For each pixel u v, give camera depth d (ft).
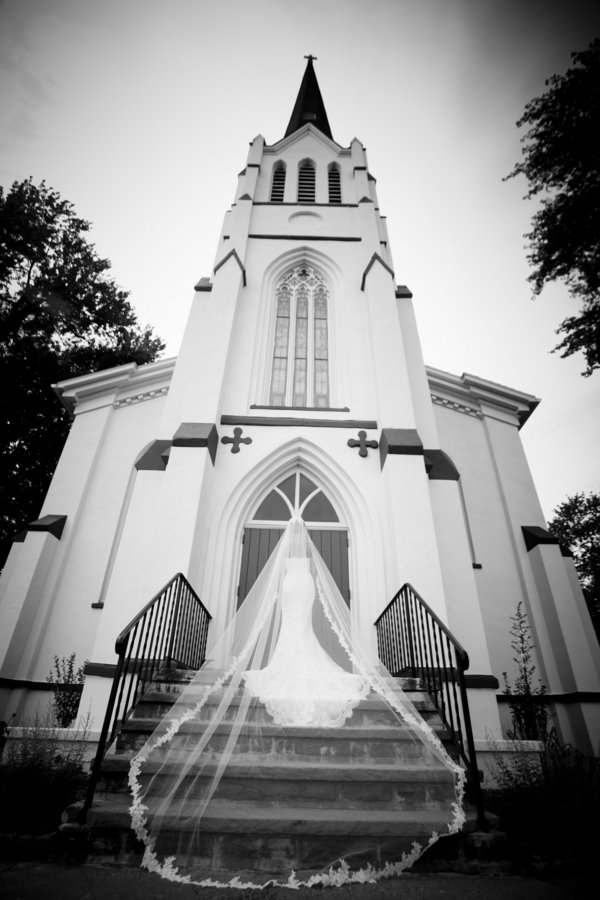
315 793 12.41
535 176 32.07
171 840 10.53
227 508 27.91
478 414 39.58
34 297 56.24
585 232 31.19
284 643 16.92
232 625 19.48
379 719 15.64
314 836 10.72
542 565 30.78
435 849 11.05
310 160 52.03
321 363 36.60
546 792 13.78
